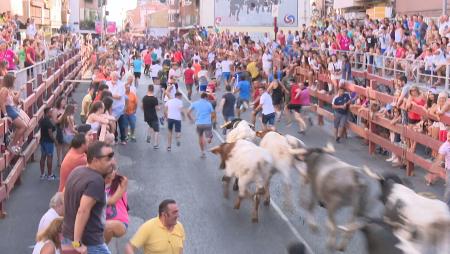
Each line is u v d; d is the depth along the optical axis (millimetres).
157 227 7625
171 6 111125
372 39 26625
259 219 12188
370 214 9438
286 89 23203
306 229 11547
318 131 21875
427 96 16375
